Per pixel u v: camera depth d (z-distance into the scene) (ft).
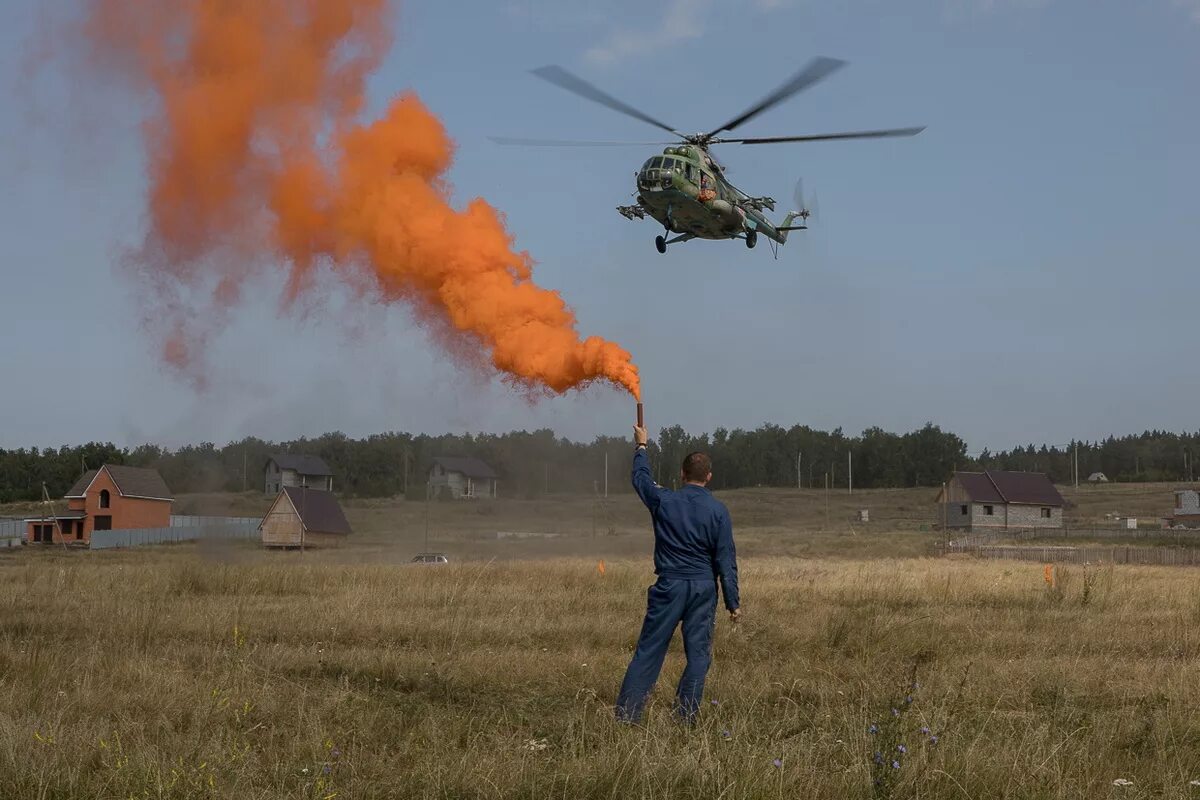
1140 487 480.23
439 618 49.83
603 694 32.83
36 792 21.17
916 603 60.75
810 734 25.94
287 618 49.34
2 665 34.81
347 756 24.53
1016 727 27.32
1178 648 43.06
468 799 21.86
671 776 22.36
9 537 262.67
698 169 78.23
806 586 69.62
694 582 28.96
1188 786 22.63
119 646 39.32
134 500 268.00
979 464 538.88
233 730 26.63
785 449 512.22
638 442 31.32
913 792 22.12
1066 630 47.37
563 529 278.67
